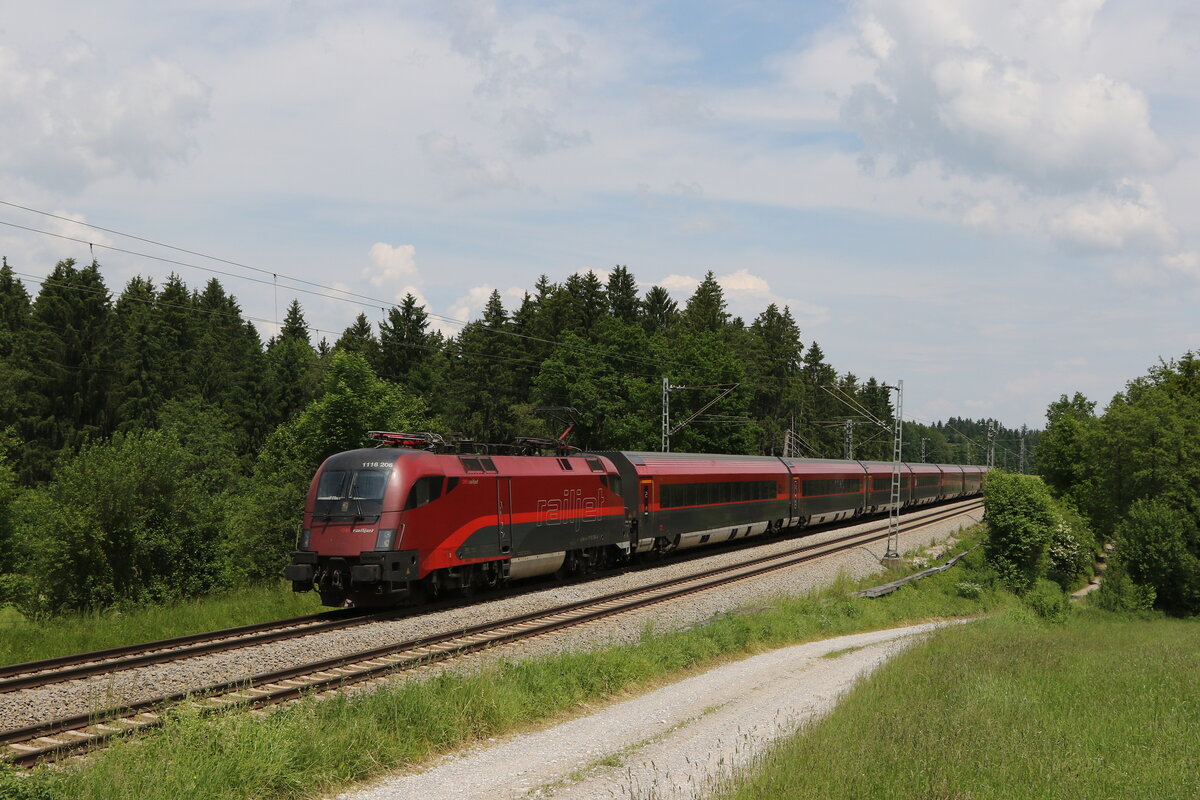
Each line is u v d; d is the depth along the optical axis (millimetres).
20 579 25484
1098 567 62688
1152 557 48125
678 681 16547
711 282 102125
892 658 18406
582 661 15484
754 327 105500
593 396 66375
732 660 19125
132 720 11383
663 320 102375
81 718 11359
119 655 15695
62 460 26375
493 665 15062
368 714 11188
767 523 41625
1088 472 70375
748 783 9391
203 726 9859
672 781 10031
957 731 11289
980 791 9148
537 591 24750
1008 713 12781
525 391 83688
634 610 22562
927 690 14359
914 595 33906
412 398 46344
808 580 31250
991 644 20875
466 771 10414
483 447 25141
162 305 87812
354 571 20031
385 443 23047
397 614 20375
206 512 26844
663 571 30078
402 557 20453
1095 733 12070
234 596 25281
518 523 24641
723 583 27938
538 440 27828
